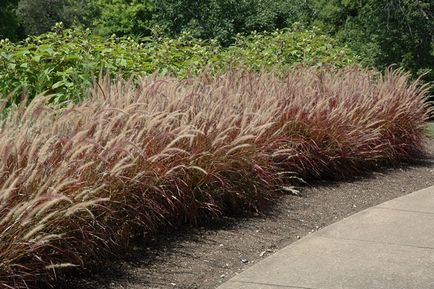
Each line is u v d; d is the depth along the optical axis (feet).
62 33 37.06
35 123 19.88
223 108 26.71
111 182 19.76
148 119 22.41
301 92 33.09
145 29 82.69
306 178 31.19
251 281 19.51
